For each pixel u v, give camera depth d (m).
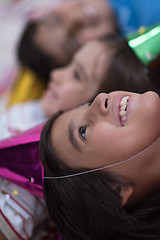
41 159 0.74
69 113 0.77
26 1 1.61
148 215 0.74
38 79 1.37
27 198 0.86
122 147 0.66
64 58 1.31
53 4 1.53
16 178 0.82
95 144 0.68
